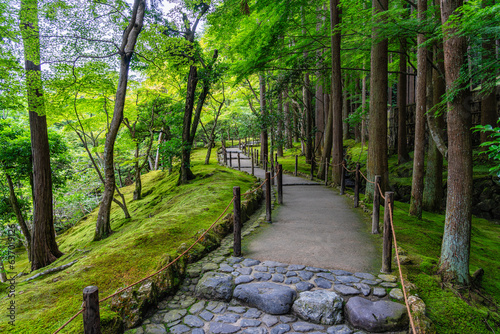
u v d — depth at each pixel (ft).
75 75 25.17
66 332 9.00
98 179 67.41
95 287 7.57
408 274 12.98
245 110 100.27
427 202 31.14
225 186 34.09
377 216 18.74
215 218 20.95
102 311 10.09
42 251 27.14
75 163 64.64
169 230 17.84
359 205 26.73
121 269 13.33
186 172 44.55
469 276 13.01
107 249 15.99
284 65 47.93
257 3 36.14
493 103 34.17
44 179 27.27
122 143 53.06
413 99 56.29
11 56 22.62
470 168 12.68
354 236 18.31
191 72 41.81
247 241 17.88
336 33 34.27
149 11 31.94
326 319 10.36
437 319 10.03
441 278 12.94
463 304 10.91
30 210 47.98
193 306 11.66
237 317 10.80
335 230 19.58
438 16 21.89
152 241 16.43
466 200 12.68
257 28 38.99
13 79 23.06
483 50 16.21
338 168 37.37
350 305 10.55
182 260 14.08
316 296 11.03
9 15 21.65
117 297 10.89
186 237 17.01
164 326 10.39
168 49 29.04
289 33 43.47
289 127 67.36
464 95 12.46
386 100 27.37
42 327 9.31
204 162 63.36
